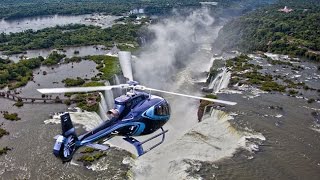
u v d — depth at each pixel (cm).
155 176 5525
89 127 6700
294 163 5641
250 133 6512
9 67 10175
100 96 8231
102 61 11544
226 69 10869
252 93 8631
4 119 7069
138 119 3086
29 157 5784
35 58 11444
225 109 7519
